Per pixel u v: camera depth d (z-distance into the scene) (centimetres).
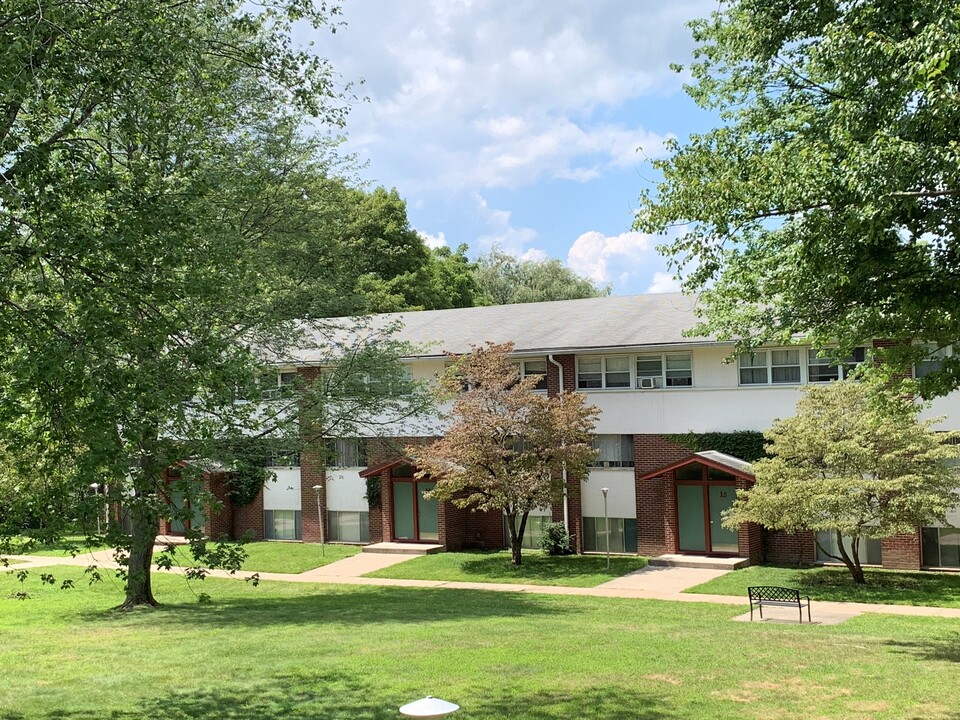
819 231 1184
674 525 3269
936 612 2300
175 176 1215
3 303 942
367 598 2669
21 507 928
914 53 1112
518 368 3669
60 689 1326
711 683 1333
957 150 1053
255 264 1875
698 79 1988
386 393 2556
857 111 1226
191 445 1044
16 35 938
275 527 4209
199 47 1286
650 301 3888
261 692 1288
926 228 1163
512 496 3181
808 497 2630
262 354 2362
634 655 1573
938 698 1229
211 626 2045
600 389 3516
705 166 1702
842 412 2738
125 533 984
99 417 893
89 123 1316
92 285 952
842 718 1124
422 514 3831
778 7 1583
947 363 1420
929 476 2562
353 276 2744
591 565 3238
